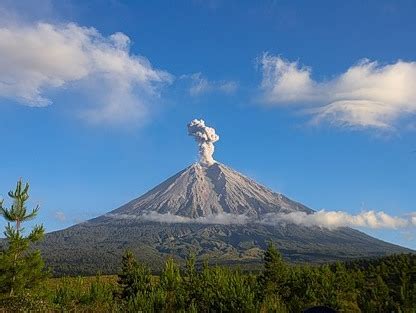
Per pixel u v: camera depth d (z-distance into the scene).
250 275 47.88
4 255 30.81
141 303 31.20
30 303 29.67
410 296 44.56
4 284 30.59
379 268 74.44
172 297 33.06
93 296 36.75
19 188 32.75
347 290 52.56
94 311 33.84
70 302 33.97
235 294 30.98
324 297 40.47
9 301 29.55
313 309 9.77
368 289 57.03
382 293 46.38
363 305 42.72
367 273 77.06
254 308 30.09
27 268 31.73
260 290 40.03
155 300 31.69
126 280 48.31
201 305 31.47
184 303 31.70
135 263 56.25
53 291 34.16
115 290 47.34
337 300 40.09
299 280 50.72
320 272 55.53
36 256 32.75
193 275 37.59
